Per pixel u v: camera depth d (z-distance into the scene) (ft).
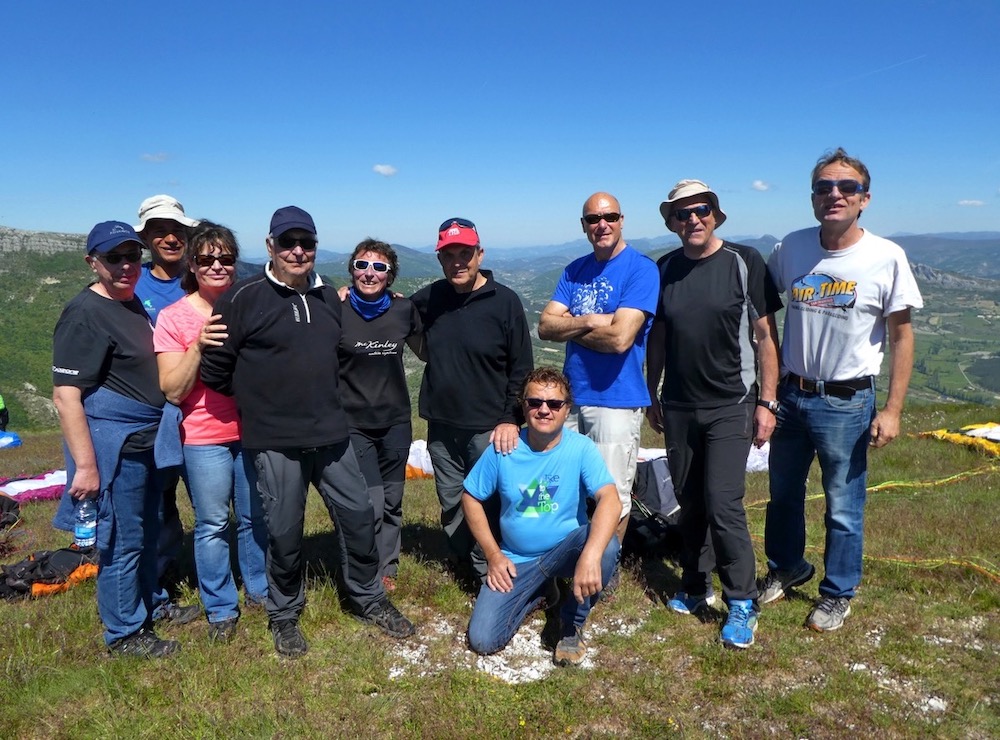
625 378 14.28
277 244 11.58
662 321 14.60
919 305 12.10
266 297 11.83
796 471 14.16
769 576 15.03
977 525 19.45
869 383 12.88
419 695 11.51
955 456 29.50
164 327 12.21
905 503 22.63
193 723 10.65
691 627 13.87
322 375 12.28
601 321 13.78
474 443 14.85
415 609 15.06
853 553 13.41
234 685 11.75
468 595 15.60
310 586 15.47
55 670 11.97
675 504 18.71
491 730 10.50
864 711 10.79
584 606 12.41
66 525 12.75
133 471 12.23
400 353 15.25
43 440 64.03
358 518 13.25
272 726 10.46
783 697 11.19
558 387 12.48
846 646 12.81
